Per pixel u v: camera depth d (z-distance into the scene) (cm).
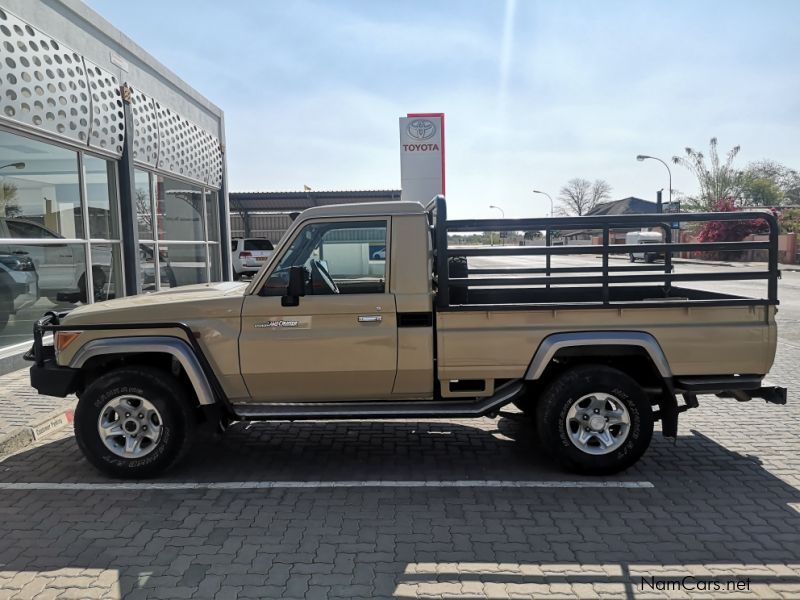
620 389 455
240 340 461
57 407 643
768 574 329
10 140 801
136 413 464
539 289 606
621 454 460
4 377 781
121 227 1094
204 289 531
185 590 315
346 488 455
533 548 359
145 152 1166
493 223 462
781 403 452
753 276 457
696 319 457
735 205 4747
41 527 391
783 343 1078
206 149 1545
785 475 473
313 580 324
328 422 627
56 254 908
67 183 933
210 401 457
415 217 466
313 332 461
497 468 494
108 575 331
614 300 605
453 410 466
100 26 995
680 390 467
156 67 1228
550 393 461
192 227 1496
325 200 2834
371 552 354
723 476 472
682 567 336
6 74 759
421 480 470
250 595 309
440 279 458
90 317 470
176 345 455
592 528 384
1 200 795
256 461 516
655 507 416
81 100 929
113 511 415
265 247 2503
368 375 467
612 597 307
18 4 791
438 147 1636
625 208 7200
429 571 332
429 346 462
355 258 470
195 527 390
